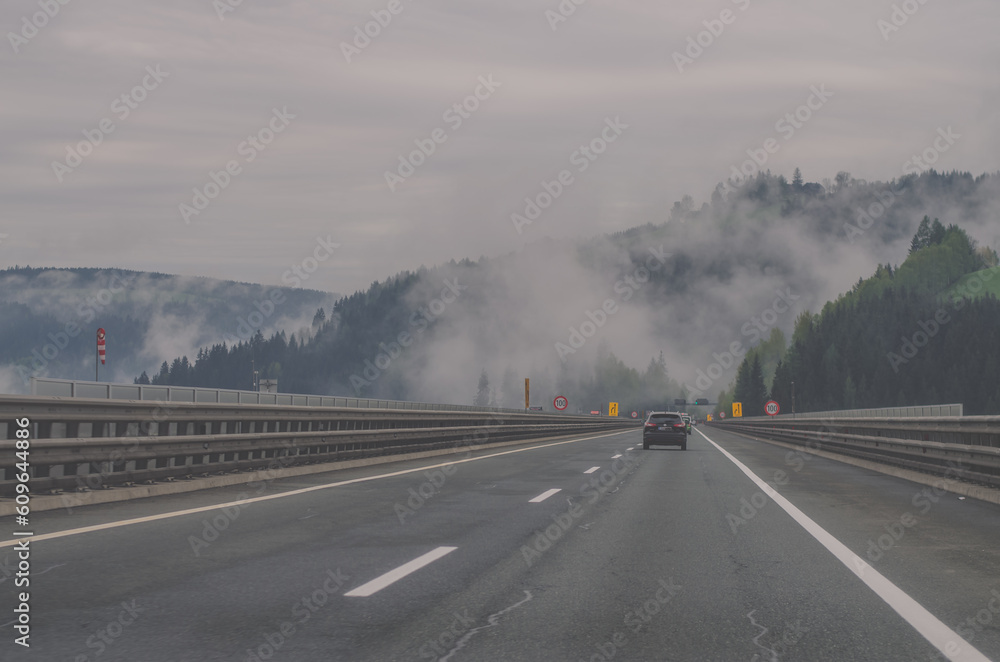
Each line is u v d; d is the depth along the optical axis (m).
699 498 14.20
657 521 11.30
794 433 37.50
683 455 28.81
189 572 7.53
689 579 7.51
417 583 7.23
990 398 161.88
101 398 12.09
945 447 16.03
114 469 12.80
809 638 5.62
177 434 14.23
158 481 13.73
